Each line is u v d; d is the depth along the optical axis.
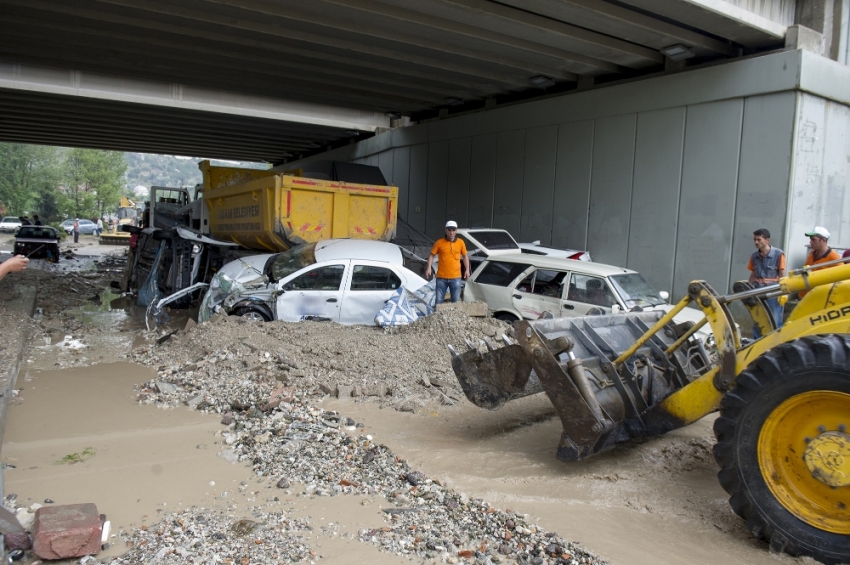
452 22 12.86
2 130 28.12
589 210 15.81
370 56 15.48
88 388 7.35
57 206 66.56
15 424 6.05
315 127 24.94
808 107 11.93
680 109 13.67
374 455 5.38
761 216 12.28
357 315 10.27
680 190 13.70
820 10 12.71
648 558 3.86
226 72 17.91
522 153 17.72
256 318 9.95
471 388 5.78
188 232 13.73
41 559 3.60
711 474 5.25
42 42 15.30
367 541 3.97
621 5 12.00
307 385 7.25
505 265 10.91
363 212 12.78
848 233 13.31
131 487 4.70
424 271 12.32
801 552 3.81
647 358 5.61
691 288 4.84
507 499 4.62
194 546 3.82
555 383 4.92
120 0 12.00
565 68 15.58
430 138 21.33
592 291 9.53
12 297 13.84
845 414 3.75
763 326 5.65
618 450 5.68
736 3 11.80
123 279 17.30
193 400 6.76
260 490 4.71
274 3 12.16
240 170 17.22
